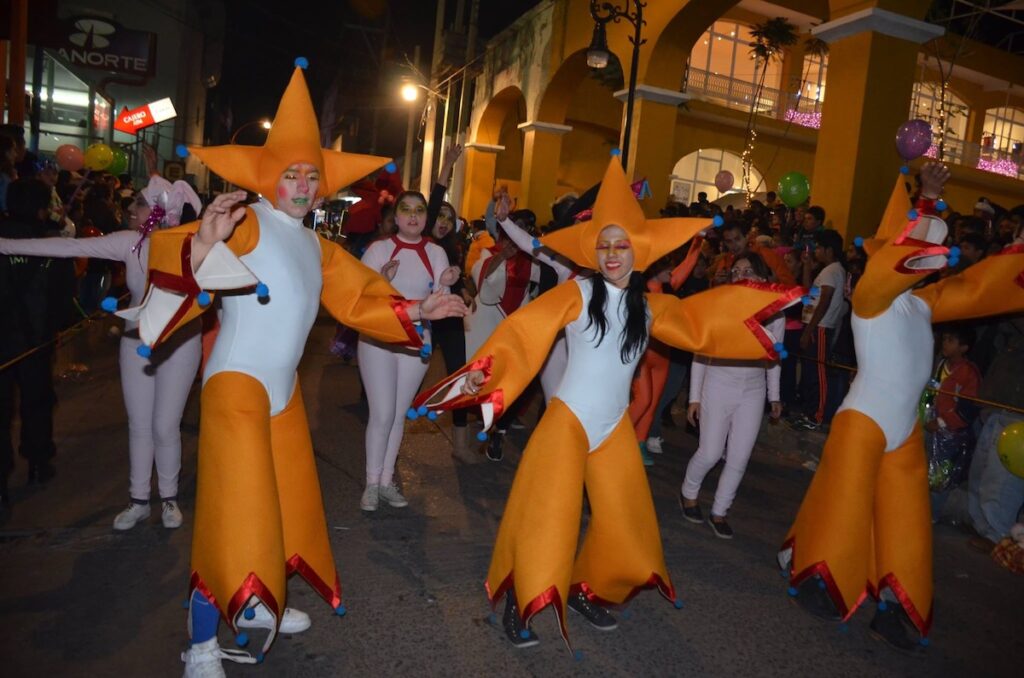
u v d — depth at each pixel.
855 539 4.02
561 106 19.77
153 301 3.08
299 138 3.49
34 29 13.35
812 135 23.02
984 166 27.31
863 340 4.11
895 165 10.05
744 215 11.73
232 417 3.24
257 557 3.13
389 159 3.90
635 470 3.82
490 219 7.55
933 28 9.73
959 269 6.48
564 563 3.54
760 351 3.85
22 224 5.10
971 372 5.87
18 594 3.93
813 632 4.15
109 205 10.02
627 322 3.71
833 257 8.07
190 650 3.24
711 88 22.45
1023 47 27.30
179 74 31.95
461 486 6.05
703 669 3.70
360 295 3.77
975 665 3.96
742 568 4.91
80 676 3.28
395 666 3.53
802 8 22.94
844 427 4.12
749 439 5.29
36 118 16.20
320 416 7.82
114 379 8.56
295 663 3.51
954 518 6.07
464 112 26.72
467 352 7.09
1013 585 5.03
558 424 3.69
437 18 27.92
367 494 5.36
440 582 4.38
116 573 4.21
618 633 3.98
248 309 3.36
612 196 3.68
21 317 5.11
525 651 3.73
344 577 4.36
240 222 3.34
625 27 15.02
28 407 5.30
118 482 5.55
